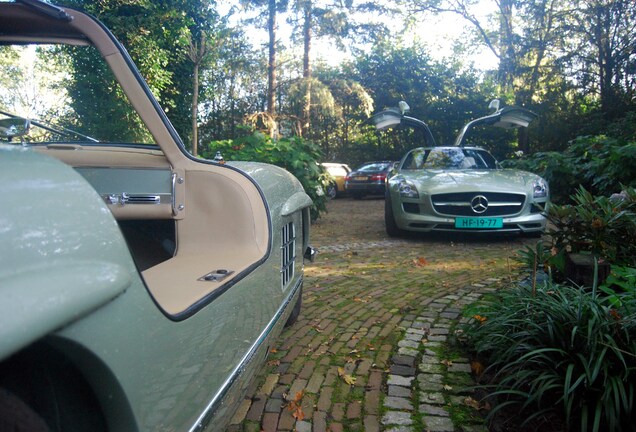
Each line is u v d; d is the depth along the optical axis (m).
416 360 3.05
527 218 6.72
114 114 2.43
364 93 24.77
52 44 2.25
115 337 1.04
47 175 0.99
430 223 6.95
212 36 14.02
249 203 2.31
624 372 2.19
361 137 30.77
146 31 11.00
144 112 2.24
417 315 3.89
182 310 1.41
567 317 2.47
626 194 3.65
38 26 2.08
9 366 0.95
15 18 1.99
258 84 26.14
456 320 3.75
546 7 23.44
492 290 4.56
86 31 2.06
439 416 2.41
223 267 1.97
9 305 0.77
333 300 4.35
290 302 2.99
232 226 2.29
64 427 1.02
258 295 2.11
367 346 3.29
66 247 0.94
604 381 2.12
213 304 1.59
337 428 2.33
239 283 1.85
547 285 3.00
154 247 2.50
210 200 2.30
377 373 2.89
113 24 10.57
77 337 0.93
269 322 2.30
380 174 17.53
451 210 6.88
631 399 2.05
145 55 10.79
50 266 0.89
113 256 1.07
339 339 3.42
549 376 2.25
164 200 2.29
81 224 1.00
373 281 5.00
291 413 2.46
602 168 7.88
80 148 2.53
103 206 1.10
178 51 12.04
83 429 1.06
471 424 2.33
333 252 6.63
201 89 14.98
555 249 3.69
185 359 1.37
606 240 3.46
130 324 1.10
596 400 2.21
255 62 23.36
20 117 2.52
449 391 2.65
